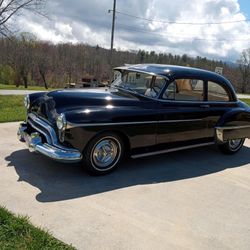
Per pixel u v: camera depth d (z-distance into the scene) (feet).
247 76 231.91
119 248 10.05
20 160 16.46
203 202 13.78
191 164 18.52
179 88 17.53
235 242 11.05
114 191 13.98
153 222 11.76
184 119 17.60
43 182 14.20
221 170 17.97
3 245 9.34
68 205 12.37
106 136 15.06
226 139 19.35
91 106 15.03
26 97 17.30
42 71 175.83
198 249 10.42
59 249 9.50
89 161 14.85
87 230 10.82
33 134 15.07
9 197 12.57
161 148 17.25
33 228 10.29
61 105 14.97
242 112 20.06
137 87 17.76
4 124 23.97
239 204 13.93
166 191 14.51
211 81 19.04
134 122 15.58
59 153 14.01
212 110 18.86
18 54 150.51
